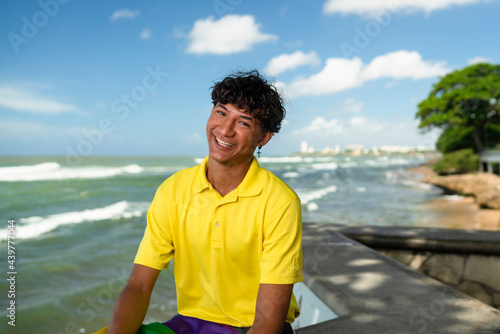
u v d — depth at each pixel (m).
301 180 44.91
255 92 1.18
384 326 1.83
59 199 23.94
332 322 1.88
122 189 30.47
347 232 3.64
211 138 1.24
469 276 3.22
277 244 1.19
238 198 1.22
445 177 31.06
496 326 1.83
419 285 2.37
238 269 1.25
